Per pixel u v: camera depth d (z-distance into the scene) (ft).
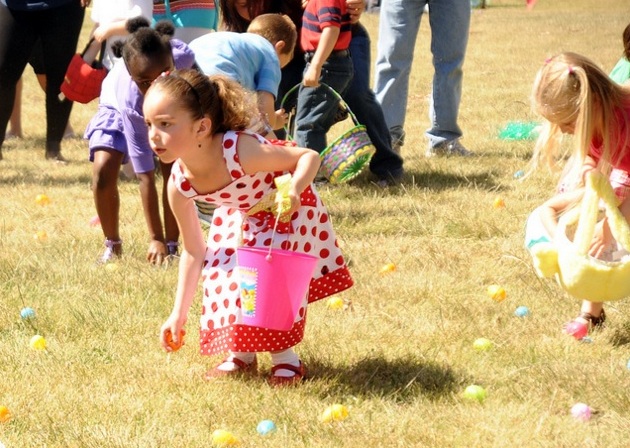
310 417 14.21
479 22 85.71
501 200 26.68
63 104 35.70
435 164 32.94
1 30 33.76
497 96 49.70
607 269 15.33
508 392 15.07
